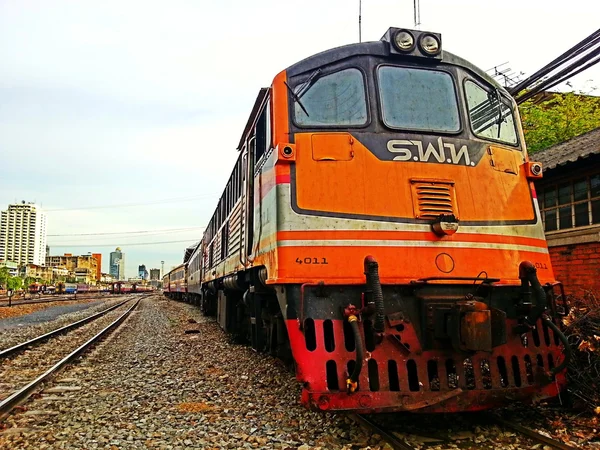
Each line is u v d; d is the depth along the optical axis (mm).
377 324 4547
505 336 4723
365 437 4816
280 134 5465
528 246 5625
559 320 5586
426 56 5883
